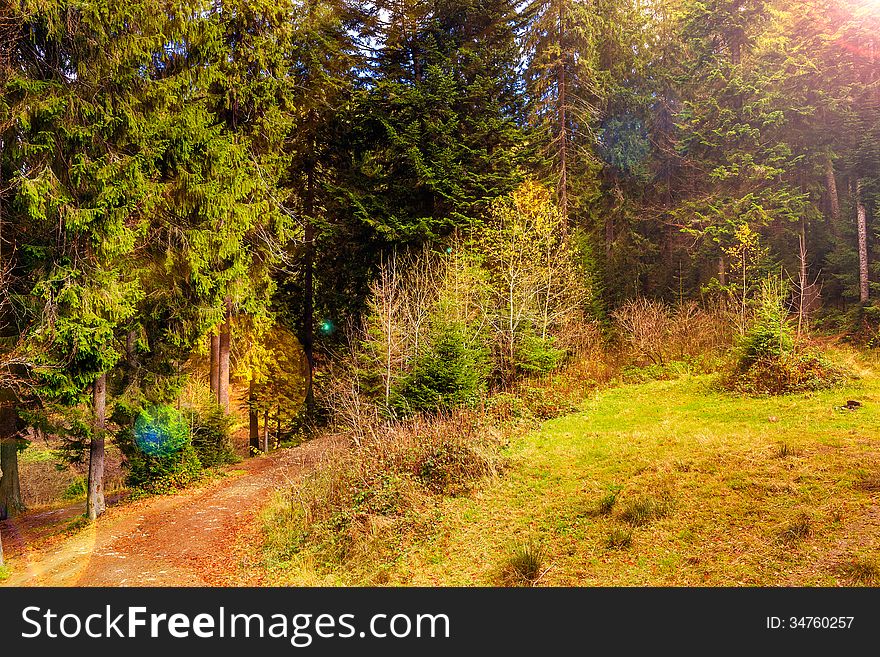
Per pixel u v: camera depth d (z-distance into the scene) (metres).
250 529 10.81
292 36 19.52
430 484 9.66
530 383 15.83
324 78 20.42
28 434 13.04
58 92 9.84
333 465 11.23
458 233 19.56
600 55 26.25
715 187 22.77
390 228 19.33
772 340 13.85
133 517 12.04
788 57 21.61
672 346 18.45
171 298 13.17
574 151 23.53
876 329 17.91
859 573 5.30
